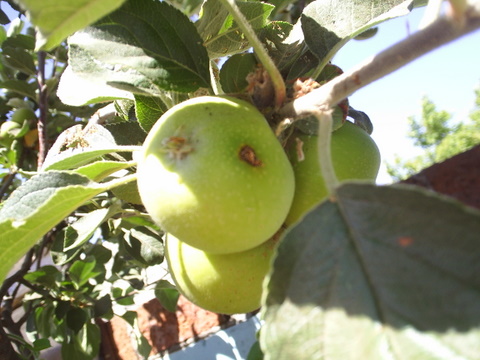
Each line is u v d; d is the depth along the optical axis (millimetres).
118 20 168
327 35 196
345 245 112
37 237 170
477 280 94
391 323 99
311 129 167
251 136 143
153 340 486
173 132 143
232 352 428
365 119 242
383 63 121
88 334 420
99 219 254
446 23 107
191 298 182
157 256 334
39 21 105
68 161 200
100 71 175
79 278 388
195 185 134
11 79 540
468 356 89
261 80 163
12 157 372
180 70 172
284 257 114
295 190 166
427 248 102
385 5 197
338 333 104
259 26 214
